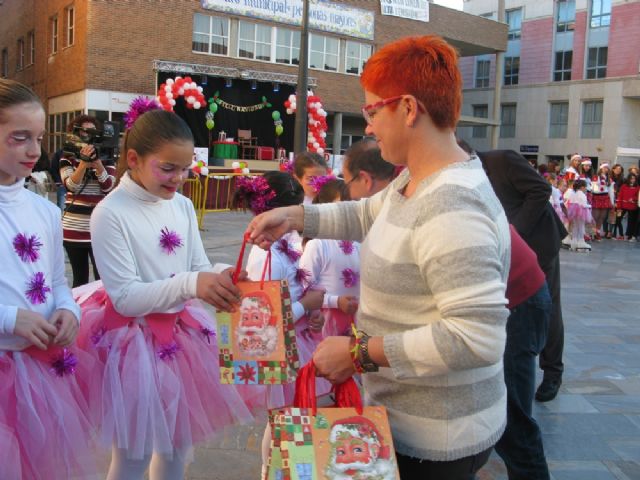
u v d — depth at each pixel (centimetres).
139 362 240
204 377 260
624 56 3083
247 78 2139
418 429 161
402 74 156
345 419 159
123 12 1927
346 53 2520
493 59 3622
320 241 310
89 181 484
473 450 160
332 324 315
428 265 148
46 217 235
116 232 240
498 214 156
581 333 633
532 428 274
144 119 242
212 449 337
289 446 155
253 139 2250
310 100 1725
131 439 232
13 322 203
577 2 3247
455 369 145
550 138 3412
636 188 1603
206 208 1533
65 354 228
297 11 2322
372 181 279
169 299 225
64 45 2073
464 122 3014
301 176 384
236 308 177
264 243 188
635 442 378
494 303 142
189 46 2078
